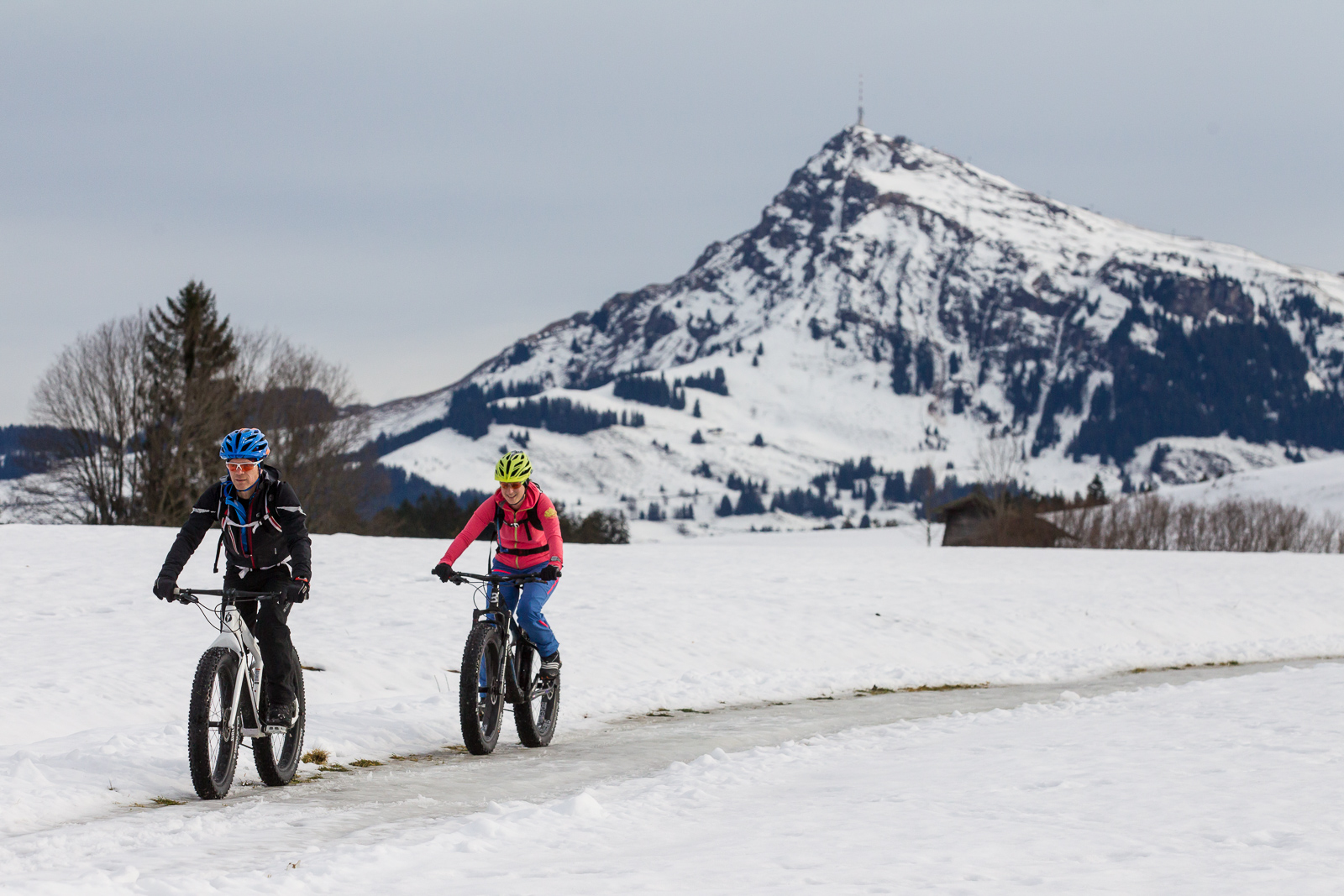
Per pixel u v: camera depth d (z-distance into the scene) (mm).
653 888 6812
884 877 6996
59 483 71312
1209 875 6922
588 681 18859
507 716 15438
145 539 39125
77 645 18656
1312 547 106000
